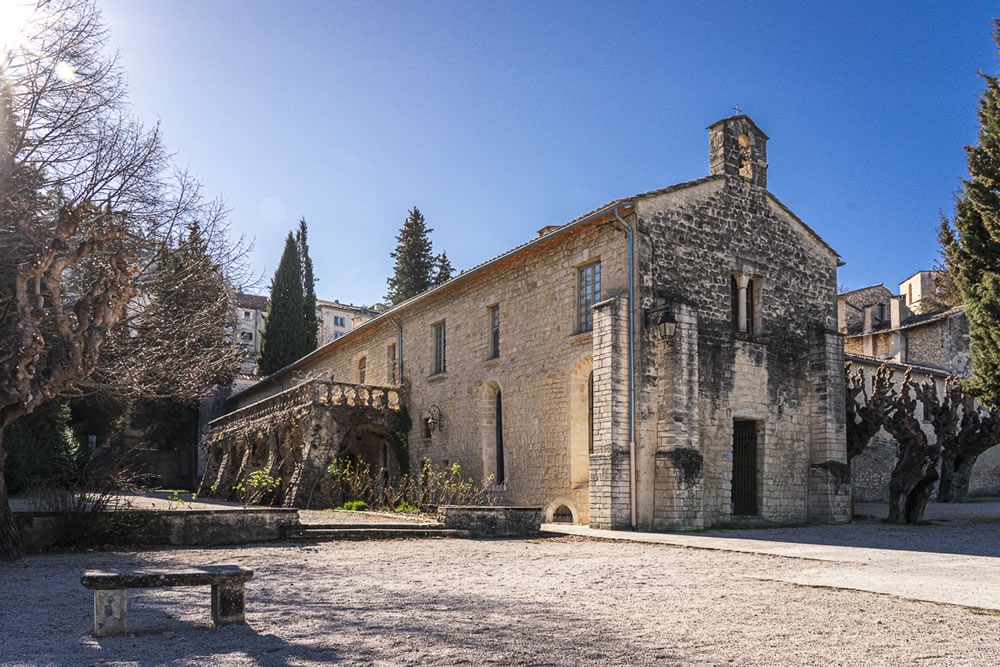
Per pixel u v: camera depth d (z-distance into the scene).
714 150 20.73
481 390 23.25
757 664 5.01
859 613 6.87
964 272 21.00
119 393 13.70
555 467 19.89
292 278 48.16
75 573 9.42
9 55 11.70
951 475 30.19
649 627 6.21
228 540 13.26
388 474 27.83
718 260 19.59
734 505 19.22
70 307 12.66
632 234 18.12
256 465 29.98
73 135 12.48
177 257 13.62
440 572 9.84
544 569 10.20
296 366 38.53
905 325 36.97
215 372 14.83
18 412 10.11
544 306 20.94
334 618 6.59
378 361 30.31
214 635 5.91
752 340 19.88
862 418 21.27
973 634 5.97
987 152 20.41
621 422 17.33
